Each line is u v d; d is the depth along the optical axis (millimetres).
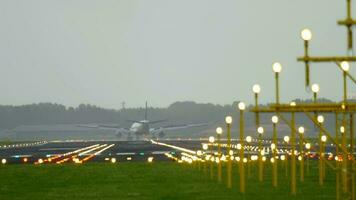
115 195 73625
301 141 89188
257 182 89188
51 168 130125
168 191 77438
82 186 87250
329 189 76438
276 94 55062
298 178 97188
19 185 90375
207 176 103812
